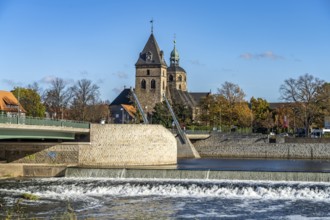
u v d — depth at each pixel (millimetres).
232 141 138625
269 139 137500
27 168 78875
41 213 50906
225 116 172750
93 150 91250
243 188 63188
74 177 76375
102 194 62844
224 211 52688
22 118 70625
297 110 147375
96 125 92625
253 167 96500
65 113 162500
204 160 121312
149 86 188375
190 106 199625
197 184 65625
